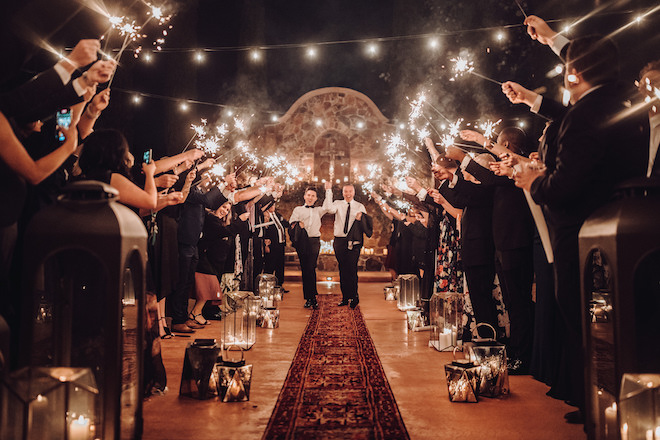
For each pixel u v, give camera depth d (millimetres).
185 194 5434
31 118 2764
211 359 3877
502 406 3732
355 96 17859
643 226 2271
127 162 3760
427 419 3436
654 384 2221
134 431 2754
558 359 3979
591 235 2516
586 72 2961
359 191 17734
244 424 3332
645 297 2885
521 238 4656
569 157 2791
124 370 3512
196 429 3236
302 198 17734
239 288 8977
